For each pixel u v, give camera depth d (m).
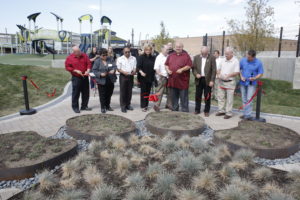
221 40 14.94
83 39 29.70
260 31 11.84
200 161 3.33
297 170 3.17
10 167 3.05
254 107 7.79
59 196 2.63
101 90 6.21
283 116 6.50
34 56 31.00
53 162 3.38
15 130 5.04
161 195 2.67
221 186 2.87
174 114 5.78
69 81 11.68
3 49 55.19
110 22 25.19
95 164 3.38
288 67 11.87
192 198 2.56
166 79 6.45
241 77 5.86
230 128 4.90
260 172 3.12
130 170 3.22
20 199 2.64
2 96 8.77
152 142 4.23
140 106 7.19
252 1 11.82
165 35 22.53
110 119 5.25
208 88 6.09
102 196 2.56
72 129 4.53
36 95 9.16
